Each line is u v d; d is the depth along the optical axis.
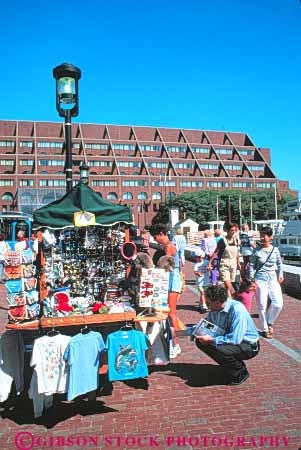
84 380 3.96
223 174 101.12
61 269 5.09
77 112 7.51
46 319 4.14
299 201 22.50
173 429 3.68
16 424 3.88
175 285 5.34
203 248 8.73
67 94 7.30
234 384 4.65
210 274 8.45
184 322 7.70
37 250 5.22
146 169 93.88
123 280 5.23
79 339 3.96
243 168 104.94
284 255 21.00
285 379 4.78
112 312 4.38
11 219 22.67
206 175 101.06
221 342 4.57
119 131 107.75
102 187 88.88
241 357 4.61
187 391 4.52
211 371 5.12
